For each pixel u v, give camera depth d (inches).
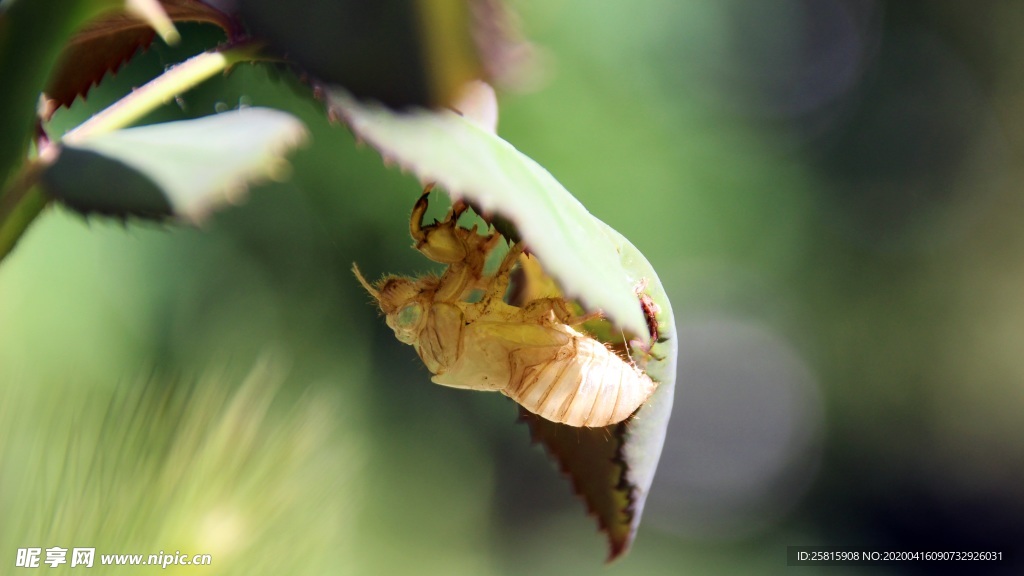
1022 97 50.1
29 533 9.1
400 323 9.2
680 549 42.7
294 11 8.1
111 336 19.2
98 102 20.3
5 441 9.1
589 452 8.9
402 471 30.1
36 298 17.9
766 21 35.3
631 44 28.7
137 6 7.9
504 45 8.3
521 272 9.3
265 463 9.5
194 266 24.2
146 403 9.3
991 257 50.4
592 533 38.9
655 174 30.5
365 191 28.8
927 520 47.0
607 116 28.9
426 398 31.9
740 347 44.9
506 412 34.4
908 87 47.4
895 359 47.8
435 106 8.1
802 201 39.8
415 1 8.1
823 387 46.9
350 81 8.0
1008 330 50.6
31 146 8.0
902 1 47.3
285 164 7.8
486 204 8.0
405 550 26.1
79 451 9.2
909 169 47.1
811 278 42.9
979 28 49.2
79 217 7.7
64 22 7.8
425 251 9.1
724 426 47.0
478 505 31.7
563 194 8.3
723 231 33.9
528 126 28.1
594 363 8.8
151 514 9.2
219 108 8.2
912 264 47.3
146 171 7.7
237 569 9.3
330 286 29.2
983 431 50.2
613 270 8.2
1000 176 50.1
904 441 48.8
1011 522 46.3
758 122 35.3
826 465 47.9
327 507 10.0
